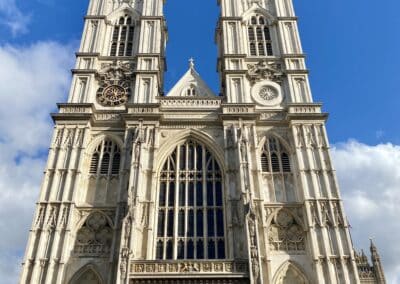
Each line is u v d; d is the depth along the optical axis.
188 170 47.38
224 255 41.59
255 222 39.72
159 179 46.53
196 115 51.03
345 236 41.81
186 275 37.03
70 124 49.16
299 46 58.09
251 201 41.22
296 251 42.16
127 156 46.78
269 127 50.56
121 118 50.41
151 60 55.66
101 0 62.81
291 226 43.78
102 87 53.75
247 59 56.88
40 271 39.19
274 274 40.50
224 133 48.62
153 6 62.03
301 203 44.69
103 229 43.12
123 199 43.66
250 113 49.62
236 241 40.75
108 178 46.62
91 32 58.84
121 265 36.69
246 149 46.31
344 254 40.75
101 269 40.50
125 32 60.19
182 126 50.19
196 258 41.47
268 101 53.00
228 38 58.38
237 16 60.59
